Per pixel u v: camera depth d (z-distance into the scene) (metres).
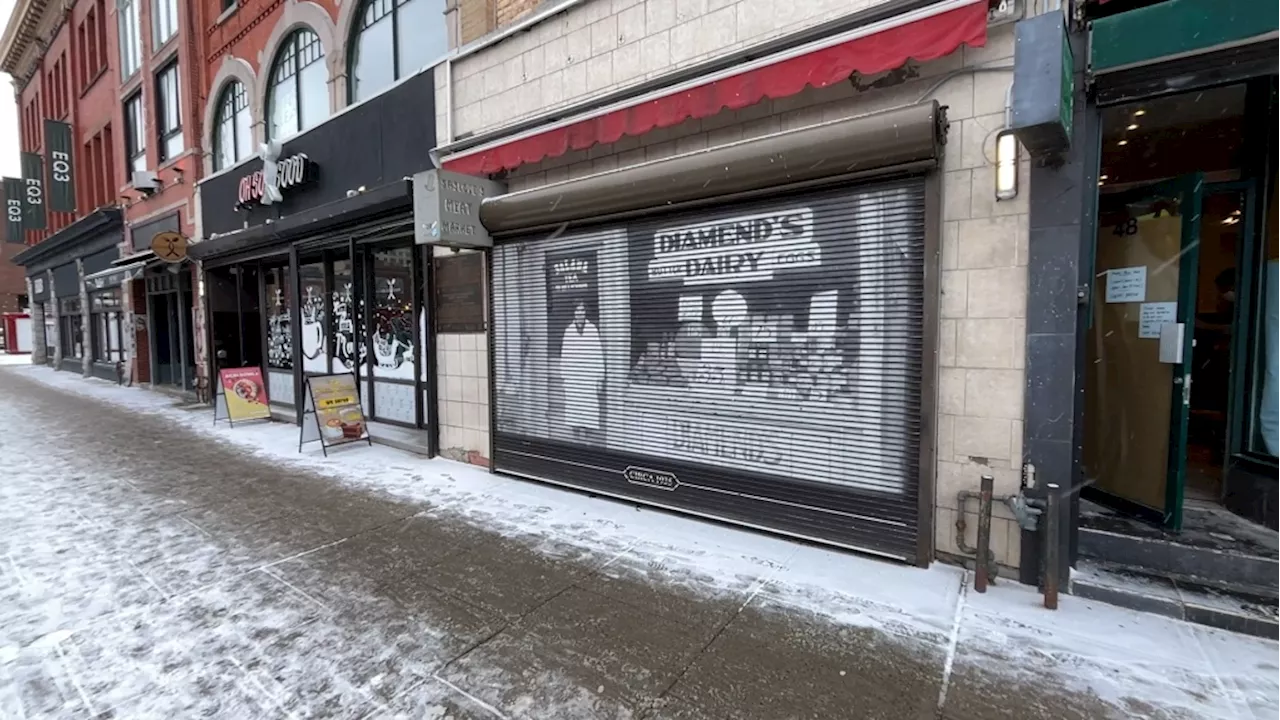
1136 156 4.81
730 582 3.82
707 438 4.87
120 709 2.66
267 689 2.79
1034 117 2.94
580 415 5.75
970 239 3.75
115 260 16.88
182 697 2.74
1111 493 4.41
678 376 5.01
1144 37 3.17
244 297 12.24
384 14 8.51
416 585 3.87
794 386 4.40
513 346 6.29
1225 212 4.58
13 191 24.64
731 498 4.76
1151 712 2.53
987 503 3.58
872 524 4.12
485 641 3.18
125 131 16.47
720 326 4.73
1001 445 3.72
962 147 3.75
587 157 5.68
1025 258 3.59
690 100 4.59
